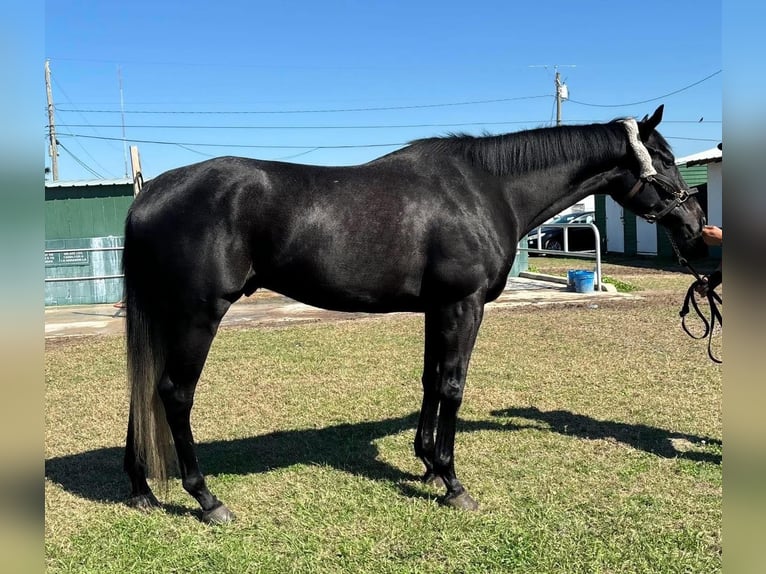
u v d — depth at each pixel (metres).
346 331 7.89
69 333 8.62
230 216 2.70
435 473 3.08
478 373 5.51
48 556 2.60
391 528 2.78
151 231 2.72
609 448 3.70
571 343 6.68
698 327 7.38
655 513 2.87
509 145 3.11
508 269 3.06
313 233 2.74
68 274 12.27
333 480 3.35
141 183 8.83
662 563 2.45
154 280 2.74
